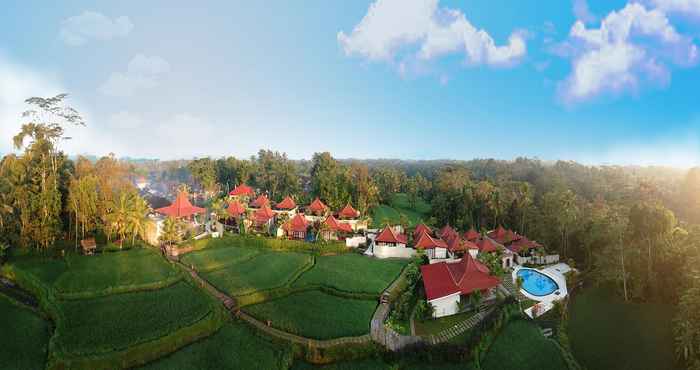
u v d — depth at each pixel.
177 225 68.94
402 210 134.38
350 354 36.59
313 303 46.69
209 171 136.00
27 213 55.75
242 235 72.31
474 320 46.41
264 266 58.06
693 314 38.47
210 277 52.47
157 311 40.81
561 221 79.06
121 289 46.06
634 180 150.62
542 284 62.88
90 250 59.62
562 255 81.25
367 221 93.81
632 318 53.19
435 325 44.47
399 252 68.62
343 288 51.00
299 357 36.19
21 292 46.94
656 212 62.09
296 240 72.62
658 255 58.97
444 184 133.12
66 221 64.38
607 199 122.12
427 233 72.44
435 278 53.31
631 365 41.03
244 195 115.06
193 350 35.38
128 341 34.53
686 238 58.78
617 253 63.75
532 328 46.09
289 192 125.19
